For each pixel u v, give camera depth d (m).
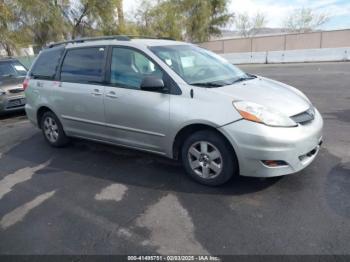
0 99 8.05
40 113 5.54
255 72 16.16
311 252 2.53
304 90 9.43
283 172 3.26
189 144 3.69
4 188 4.06
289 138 3.15
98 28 20.39
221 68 4.38
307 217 2.98
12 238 2.96
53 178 4.25
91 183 4.02
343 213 3.01
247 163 3.28
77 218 3.23
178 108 3.58
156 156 4.72
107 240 2.84
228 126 3.27
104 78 4.34
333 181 3.61
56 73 5.06
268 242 2.67
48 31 18.03
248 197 3.39
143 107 3.88
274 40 28.19
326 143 4.79
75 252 2.71
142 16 27.61
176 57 4.07
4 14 15.34
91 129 4.67
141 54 4.00
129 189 3.78
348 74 12.51
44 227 3.11
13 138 6.37
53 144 5.47
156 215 3.19
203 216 3.11
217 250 2.62
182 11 29.80
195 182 3.81
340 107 7.07
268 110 3.24
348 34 24.69
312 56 21.22
